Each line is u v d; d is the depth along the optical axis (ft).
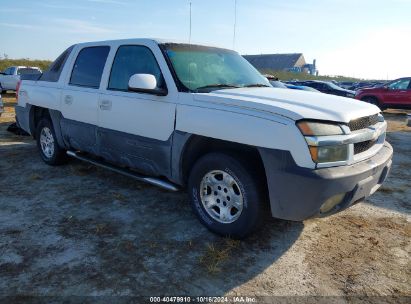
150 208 13.01
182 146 11.00
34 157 19.76
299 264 9.64
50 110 16.65
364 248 10.59
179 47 12.57
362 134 9.78
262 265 9.54
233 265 9.49
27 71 63.87
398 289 8.71
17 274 8.82
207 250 10.12
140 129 12.24
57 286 8.40
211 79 12.17
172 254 9.91
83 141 15.14
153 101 11.71
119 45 13.64
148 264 9.41
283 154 8.90
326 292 8.52
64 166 17.98
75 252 9.89
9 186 15.02
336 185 8.79
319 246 10.64
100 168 17.70
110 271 9.05
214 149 11.11
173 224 11.75
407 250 10.55
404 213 13.23
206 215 11.11
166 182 12.01
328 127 9.03
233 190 10.40
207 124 10.23
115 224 11.66
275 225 11.87
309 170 8.66
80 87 15.02
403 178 17.87
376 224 12.21
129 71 12.94
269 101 9.83
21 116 19.58
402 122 44.11
